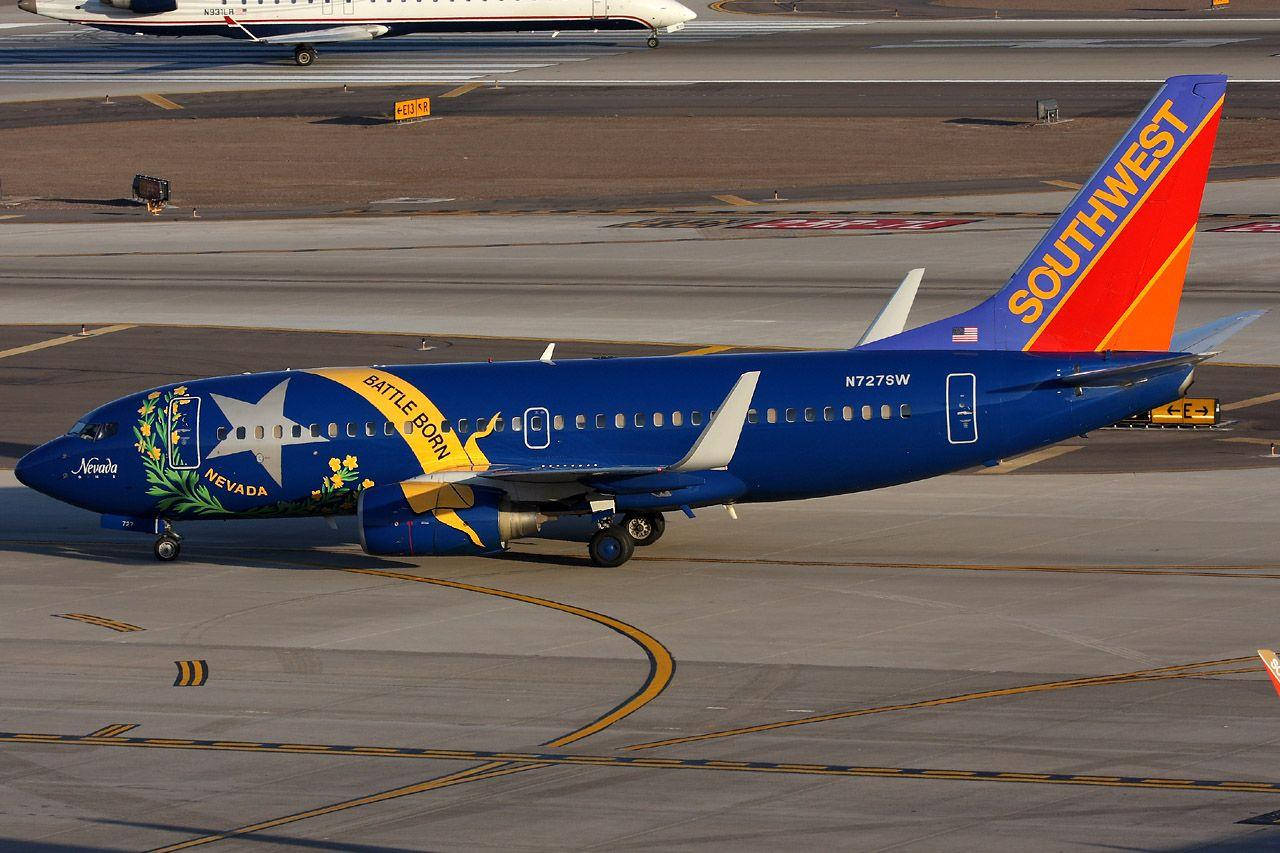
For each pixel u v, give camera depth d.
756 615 149.25
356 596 159.50
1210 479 198.00
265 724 123.44
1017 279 169.38
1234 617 144.25
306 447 170.50
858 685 128.88
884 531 180.25
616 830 101.56
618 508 168.25
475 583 163.62
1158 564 163.12
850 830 100.44
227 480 171.50
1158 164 165.25
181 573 170.00
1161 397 167.75
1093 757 111.88
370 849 99.75
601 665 136.00
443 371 174.88
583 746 117.25
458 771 113.06
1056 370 167.12
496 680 132.75
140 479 171.75
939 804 104.31
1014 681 128.75
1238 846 96.31
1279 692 87.62
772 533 180.88
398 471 171.00
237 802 108.38
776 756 114.00
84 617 153.00
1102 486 196.75
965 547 172.38
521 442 169.62
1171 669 130.50
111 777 113.25
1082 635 140.25
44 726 123.69
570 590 160.00
